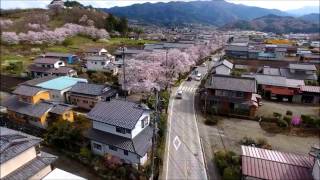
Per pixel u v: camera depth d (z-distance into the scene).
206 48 80.00
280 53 77.00
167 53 52.00
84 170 24.06
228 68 52.66
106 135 24.81
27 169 19.09
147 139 24.69
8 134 21.03
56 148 27.33
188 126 32.47
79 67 59.56
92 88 38.62
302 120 32.34
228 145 27.84
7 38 80.06
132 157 23.19
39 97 33.94
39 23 98.31
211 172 23.17
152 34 135.50
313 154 21.61
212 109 36.03
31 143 19.91
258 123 33.53
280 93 41.59
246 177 19.41
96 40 99.06
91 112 26.00
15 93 33.78
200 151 26.61
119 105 26.39
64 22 107.81
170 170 23.30
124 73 42.09
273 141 28.70
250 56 77.75
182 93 45.62
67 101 39.53
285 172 19.00
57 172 18.23
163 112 35.00
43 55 66.69
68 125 28.25
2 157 17.56
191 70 62.78
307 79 49.66
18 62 60.88
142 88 40.38
